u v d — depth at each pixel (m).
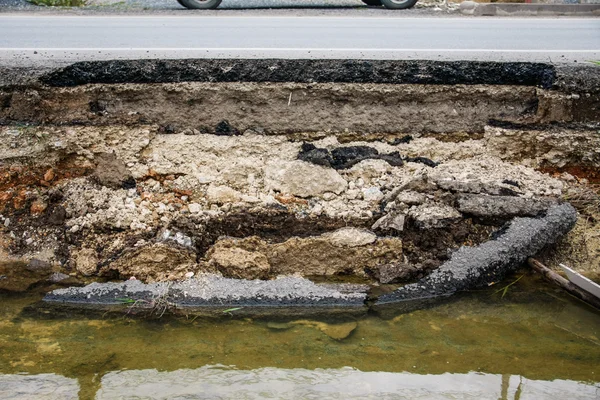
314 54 5.33
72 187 4.56
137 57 5.07
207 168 4.62
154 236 4.30
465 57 5.23
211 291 3.96
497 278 4.10
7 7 9.53
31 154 4.57
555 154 4.66
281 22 7.84
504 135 4.71
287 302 3.87
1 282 4.07
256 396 3.00
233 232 4.32
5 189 4.56
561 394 3.03
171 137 4.70
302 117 4.75
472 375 3.18
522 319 3.72
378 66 4.74
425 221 4.29
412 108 4.76
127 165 4.59
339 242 4.23
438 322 3.69
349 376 3.17
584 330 3.62
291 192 4.52
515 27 7.61
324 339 3.51
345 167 4.66
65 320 3.67
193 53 5.33
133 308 3.81
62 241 4.37
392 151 4.73
